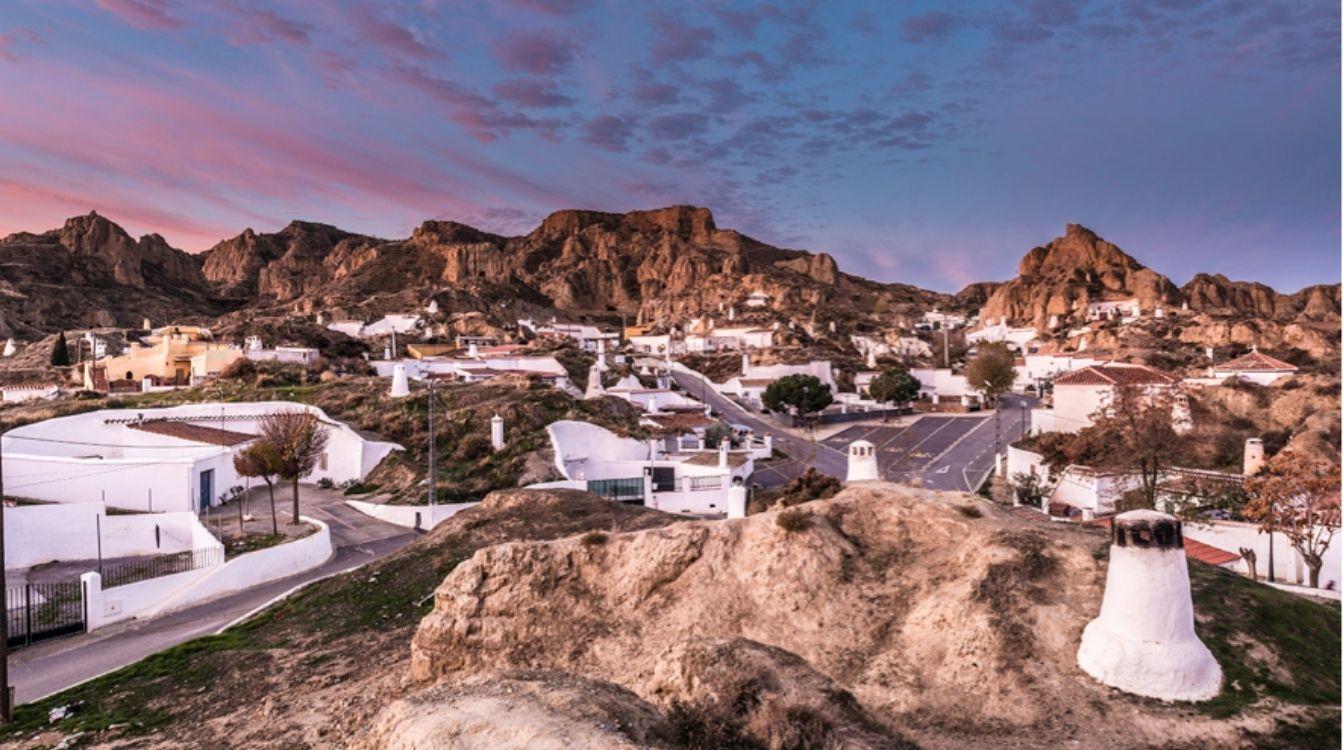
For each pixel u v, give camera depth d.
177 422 67.38
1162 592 18.06
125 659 33.53
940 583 22.73
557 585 26.72
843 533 26.02
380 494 61.41
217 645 33.28
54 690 30.67
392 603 35.78
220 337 115.06
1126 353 123.69
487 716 13.24
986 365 119.00
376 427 72.56
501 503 44.78
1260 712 16.86
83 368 101.06
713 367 145.12
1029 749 16.27
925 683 19.06
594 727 12.93
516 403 75.19
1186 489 47.88
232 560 43.16
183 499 53.19
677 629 23.77
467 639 25.84
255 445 53.38
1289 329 119.25
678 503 63.22
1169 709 17.14
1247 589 22.31
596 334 181.12
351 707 25.41
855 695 18.72
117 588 38.16
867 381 137.38
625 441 70.44
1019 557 22.14
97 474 53.12
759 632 22.72
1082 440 61.25
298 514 53.94
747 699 16.27
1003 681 18.55
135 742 24.62
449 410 75.00
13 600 37.47
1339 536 36.66
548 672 15.98
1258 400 68.25
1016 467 69.12
